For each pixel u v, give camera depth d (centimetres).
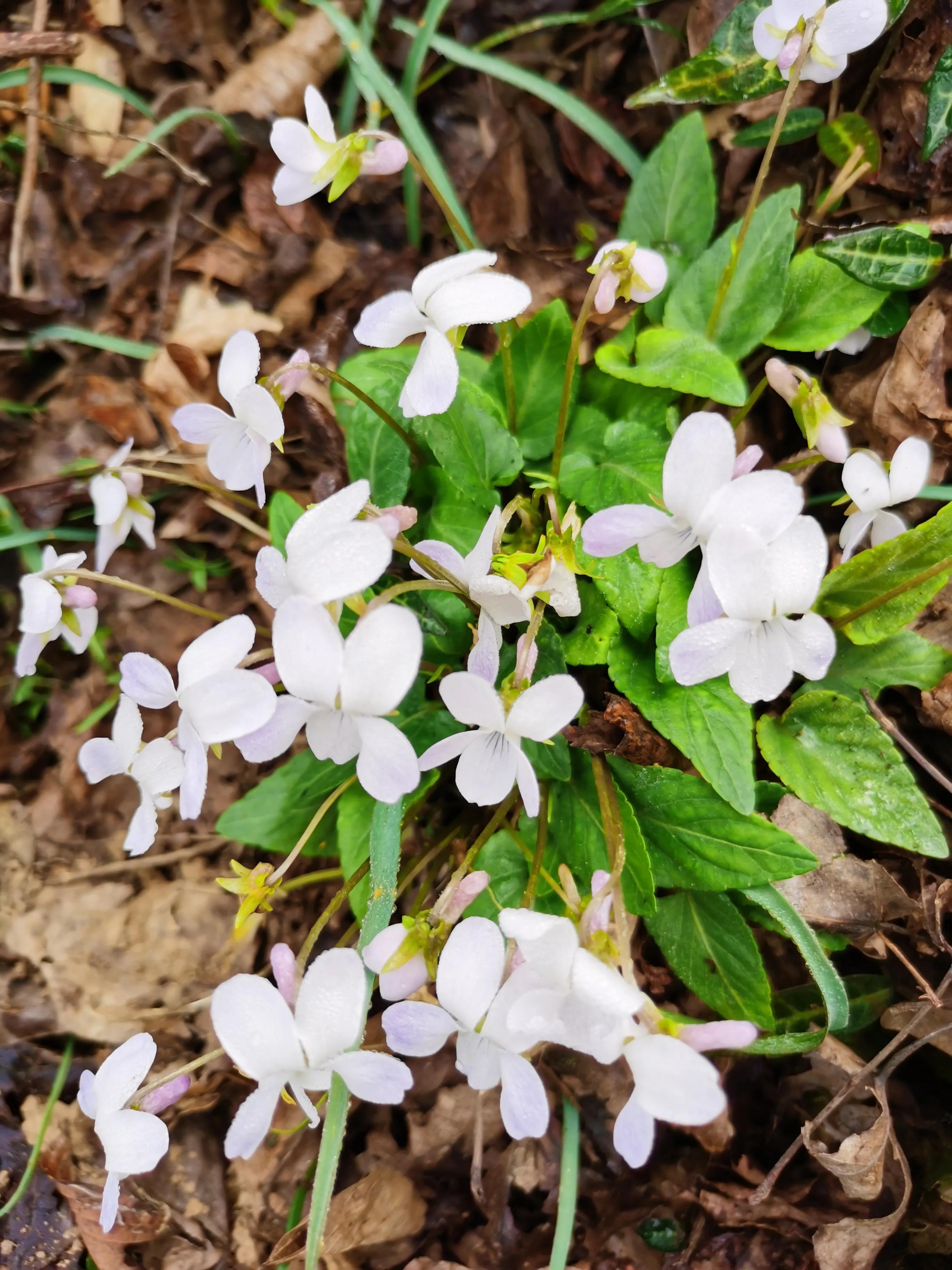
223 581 18
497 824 14
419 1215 15
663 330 15
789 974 15
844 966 15
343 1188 15
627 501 13
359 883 14
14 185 18
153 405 17
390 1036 10
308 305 18
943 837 13
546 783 14
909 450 12
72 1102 15
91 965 16
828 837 14
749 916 14
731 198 18
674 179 16
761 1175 14
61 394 17
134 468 15
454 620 14
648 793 14
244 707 10
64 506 17
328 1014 9
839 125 15
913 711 15
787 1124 15
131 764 11
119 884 16
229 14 18
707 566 10
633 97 16
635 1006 9
